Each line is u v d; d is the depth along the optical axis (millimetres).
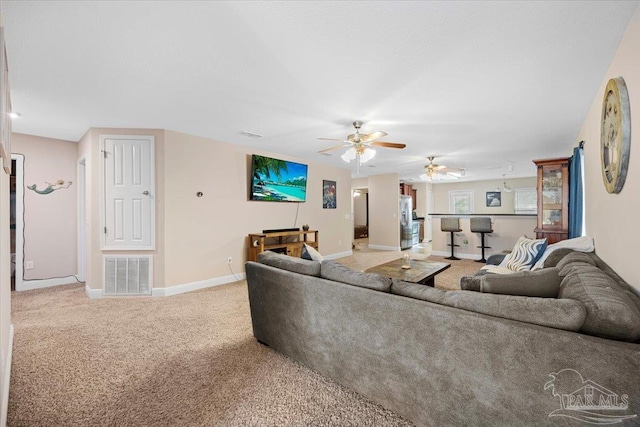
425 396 1458
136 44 1862
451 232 6641
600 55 1968
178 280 3957
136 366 2104
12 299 3652
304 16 1583
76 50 1928
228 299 3691
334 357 1872
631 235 1685
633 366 964
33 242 4172
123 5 1501
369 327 1665
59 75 2279
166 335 2627
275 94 2648
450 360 1363
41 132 3973
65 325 2842
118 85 2465
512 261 3617
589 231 3139
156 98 2744
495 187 9984
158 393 1798
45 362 2148
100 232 3695
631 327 1044
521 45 1855
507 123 3467
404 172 7918
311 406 1682
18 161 4039
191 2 1477
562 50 1910
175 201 3922
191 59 2047
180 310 3281
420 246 9148
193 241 4125
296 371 2039
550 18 1583
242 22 1639
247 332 2701
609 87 1873
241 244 4770
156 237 3791
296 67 2154
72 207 4484
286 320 2186
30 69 2180
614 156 1867
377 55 1985
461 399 1338
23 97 2719
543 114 3154
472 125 3549
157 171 3779
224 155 4496
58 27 1682
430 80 2355
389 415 1600
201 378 1958
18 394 1777
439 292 1520
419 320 1458
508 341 1203
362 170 7504
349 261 6461
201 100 2791
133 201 3762
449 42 1827
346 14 1563
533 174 8531
